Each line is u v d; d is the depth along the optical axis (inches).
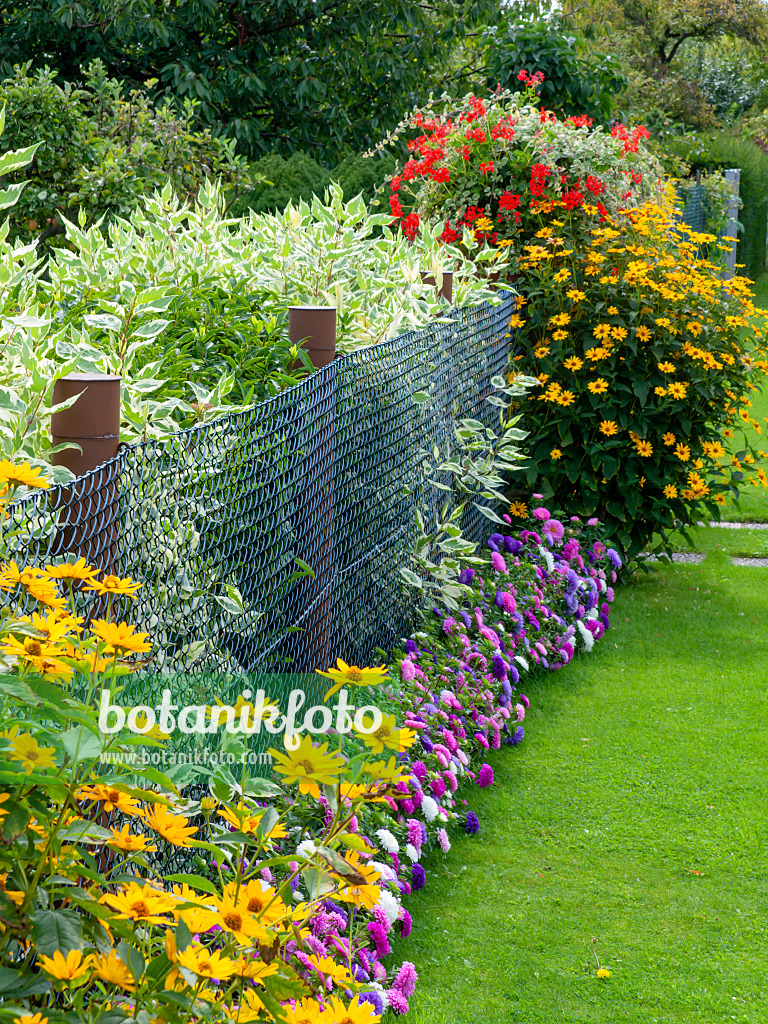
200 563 95.0
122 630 57.2
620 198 298.2
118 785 56.4
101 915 54.1
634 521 263.7
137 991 54.0
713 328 255.1
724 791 159.0
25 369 115.1
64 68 596.1
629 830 148.1
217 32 612.4
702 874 137.3
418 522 173.9
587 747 174.9
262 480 109.3
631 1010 110.8
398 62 636.1
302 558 123.3
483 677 175.3
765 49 1130.0
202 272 172.7
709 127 1049.5
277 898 60.7
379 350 152.3
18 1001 51.5
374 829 122.3
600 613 232.5
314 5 590.9
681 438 256.5
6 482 61.6
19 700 55.3
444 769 142.7
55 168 329.1
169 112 366.9
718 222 700.7
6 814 51.9
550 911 128.8
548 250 285.0
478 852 142.1
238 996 59.9
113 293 162.2
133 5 543.5
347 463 140.1
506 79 440.8
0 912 50.1
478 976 115.6
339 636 138.9
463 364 209.9
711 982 115.8
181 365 142.7
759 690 198.7
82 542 75.2
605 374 251.0
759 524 316.5
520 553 236.7
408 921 111.8
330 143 624.7
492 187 303.7
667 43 1137.4
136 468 83.7
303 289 183.9
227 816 68.2
